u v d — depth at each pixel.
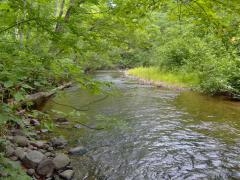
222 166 5.09
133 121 8.10
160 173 4.76
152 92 14.12
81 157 5.32
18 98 3.14
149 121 8.14
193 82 16.25
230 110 9.76
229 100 11.84
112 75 26.56
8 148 4.59
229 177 4.66
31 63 3.74
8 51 4.02
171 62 20.98
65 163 4.73
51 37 4.13
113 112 9.20
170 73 20.62
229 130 7.31
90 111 9.17
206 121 8.22
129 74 26.16
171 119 8.41
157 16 6.67
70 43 4.14
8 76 3.16
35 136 5.98
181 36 20.06
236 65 12.37
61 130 6.88
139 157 5.42
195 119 8.45
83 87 4.23
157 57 23.94
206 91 13.51
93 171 4.74
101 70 36.75
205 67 14.20
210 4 3.13
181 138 6.61
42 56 4.09
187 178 4.61
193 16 3.78
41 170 4.39
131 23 6.03
